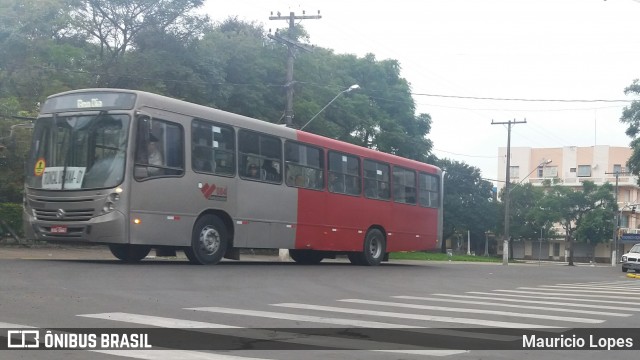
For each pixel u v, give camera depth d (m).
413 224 24.33
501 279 19.78
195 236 16.44
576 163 83.94
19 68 27.50
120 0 32.78
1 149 21.55
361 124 44.47
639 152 42.00
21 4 27.19
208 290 11.74
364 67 49.47
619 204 79.88
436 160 53.16
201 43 35.94
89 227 14.78
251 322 8.36
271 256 31.62
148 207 15.19
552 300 12.78
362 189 21.95
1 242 24.36
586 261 80.56
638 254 35.78
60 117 15.59
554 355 7.00
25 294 9.94
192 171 16.23
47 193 15.27
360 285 14.70
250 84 37.19
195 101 33.62
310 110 38.28
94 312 8.66
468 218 72.31
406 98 50.50
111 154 14.96
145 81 32.09
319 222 20.16
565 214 68.00
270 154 18.67
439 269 23.97
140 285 11.70
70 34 34.06
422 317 9.35
